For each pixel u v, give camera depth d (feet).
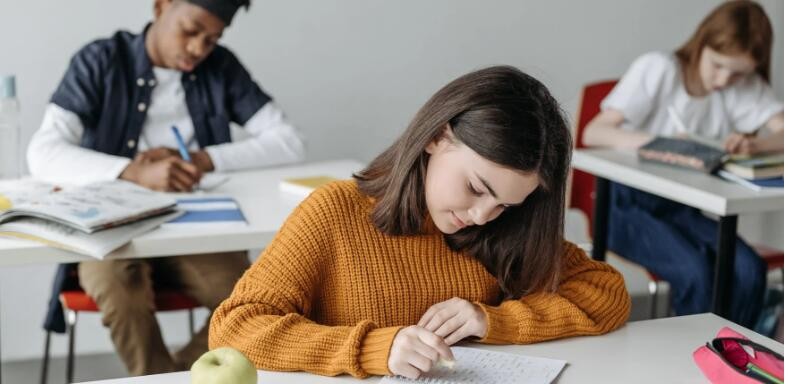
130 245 5.78
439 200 4.13
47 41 8.79
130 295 6.82
